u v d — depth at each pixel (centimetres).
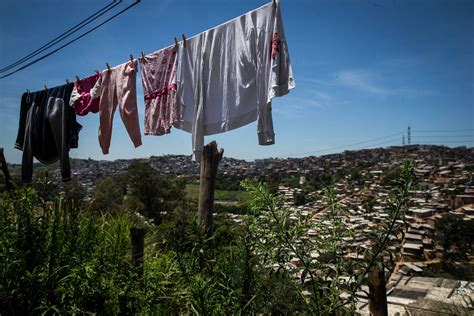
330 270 155
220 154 311
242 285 178
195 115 300
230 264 189
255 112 269
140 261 245
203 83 298
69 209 290
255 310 176
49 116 436
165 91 328
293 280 159
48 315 222
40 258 234
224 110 285
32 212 245
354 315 160
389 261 147
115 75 371
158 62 334
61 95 432
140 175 2472
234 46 281
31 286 214
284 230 154
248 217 169
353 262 151
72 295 213
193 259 198
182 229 217
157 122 335
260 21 263
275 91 246
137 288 223
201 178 304
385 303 199
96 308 217
